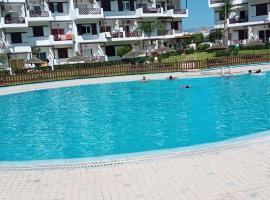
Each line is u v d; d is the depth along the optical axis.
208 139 13.19
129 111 19.98
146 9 59.62
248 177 7.35
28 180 8.18
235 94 22.80
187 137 13.71
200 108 19.25
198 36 73.38
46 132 16.30
